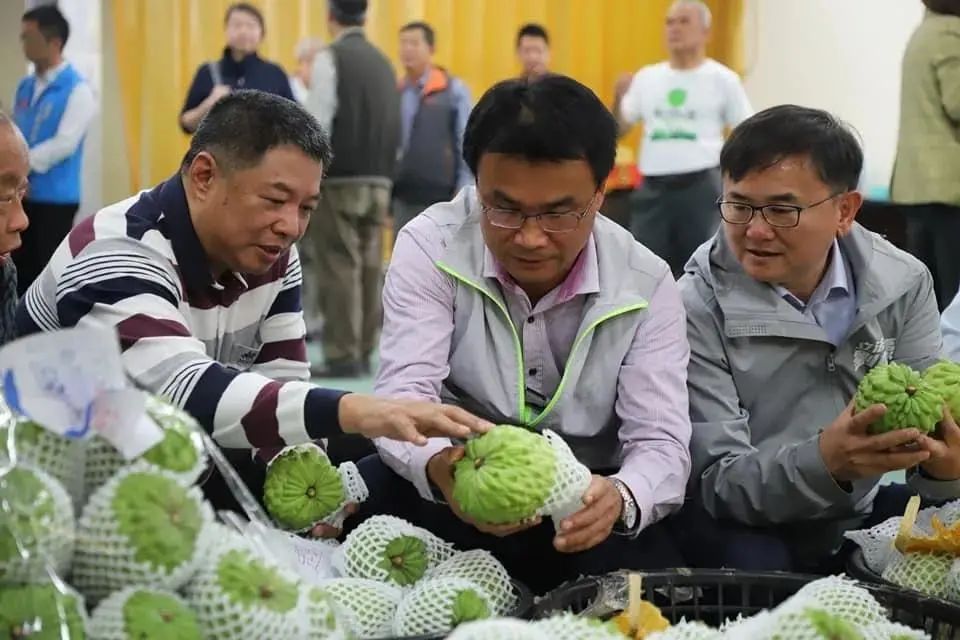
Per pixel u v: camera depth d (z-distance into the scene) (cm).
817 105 795
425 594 150
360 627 151
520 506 153
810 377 205
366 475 204
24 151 184
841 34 783
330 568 169
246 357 206
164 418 122
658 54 777
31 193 534
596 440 198
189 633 108
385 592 157
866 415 173
